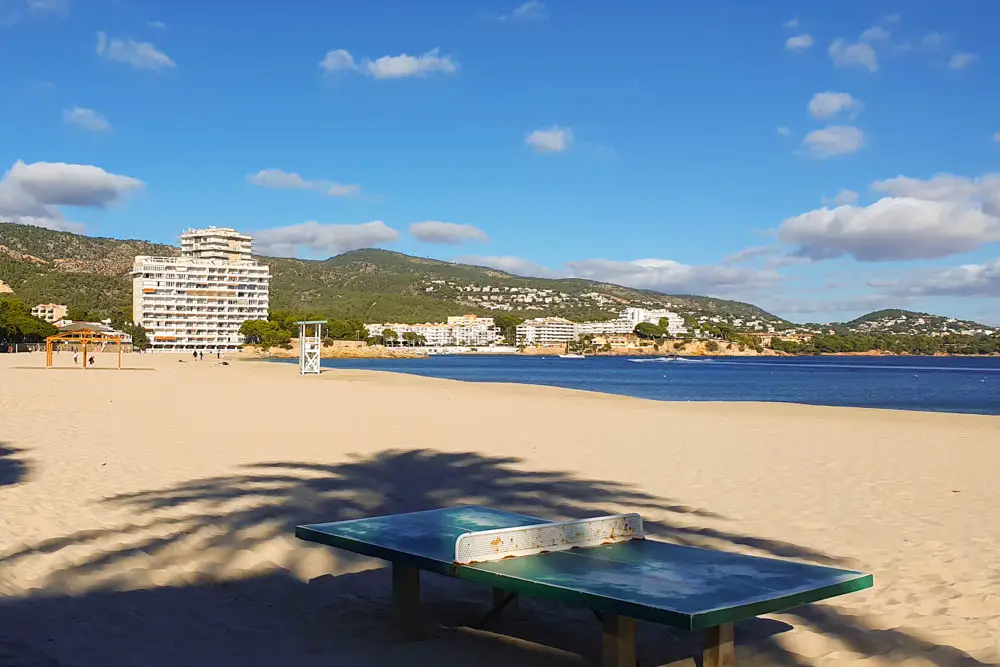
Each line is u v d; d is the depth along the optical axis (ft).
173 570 21.01
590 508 30.09
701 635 16.93
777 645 16.12
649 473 38.65
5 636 15.81
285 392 103.71
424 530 17.61
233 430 54.49
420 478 36.27
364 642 16.20
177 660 14.96
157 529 25.18
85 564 21.20
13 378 129.39
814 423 67.82
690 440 52.75
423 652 15.64
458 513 19.84
